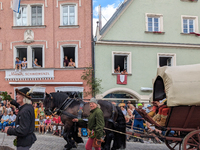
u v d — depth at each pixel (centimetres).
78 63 1600
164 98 766
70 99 763
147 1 1694
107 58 1603
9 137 1022
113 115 709
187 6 1745
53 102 775
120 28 1642
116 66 1705
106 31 1617
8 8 1675
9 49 1653
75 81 1586
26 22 1680
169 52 1677
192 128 680
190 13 1745
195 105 627
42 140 968
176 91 618
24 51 1692
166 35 1695
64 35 1627
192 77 620
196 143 641
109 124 704
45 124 1232
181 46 1681
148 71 1638
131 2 1670
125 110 1126
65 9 1662
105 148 685
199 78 615
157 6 1705
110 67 1598
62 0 1645
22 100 432
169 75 632
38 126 1249
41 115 1239
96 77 1579
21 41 1645
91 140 580
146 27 1673
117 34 1636
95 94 1552
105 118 699
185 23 1750
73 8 1661
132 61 1627
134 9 1672
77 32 1620
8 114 1276
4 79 1634
